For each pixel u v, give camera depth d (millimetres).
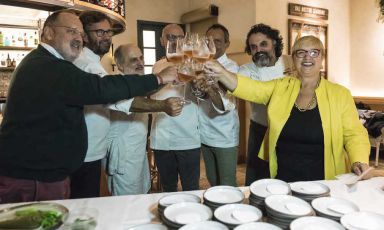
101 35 1802
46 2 2719
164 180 2318
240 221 1002
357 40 5672
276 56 2449
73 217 1047
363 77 5664
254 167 2455
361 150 1599
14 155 1449
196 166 2275
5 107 1512
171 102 1704
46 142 1453
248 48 2506
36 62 1455
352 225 997
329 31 5441
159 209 1120
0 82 4387
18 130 1441
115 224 1075
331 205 1133
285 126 1759
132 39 5742
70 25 1544
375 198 1272
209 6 5215
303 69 1723
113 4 3506
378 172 4168
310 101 1751
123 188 2082
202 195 1282
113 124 1994
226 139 2240
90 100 1438
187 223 991
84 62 1743
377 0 5191
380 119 4582
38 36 4559
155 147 2266
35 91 1422
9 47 4418
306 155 1732
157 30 5992
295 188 1299
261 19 4613
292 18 4926
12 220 1000
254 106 2389
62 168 1517
